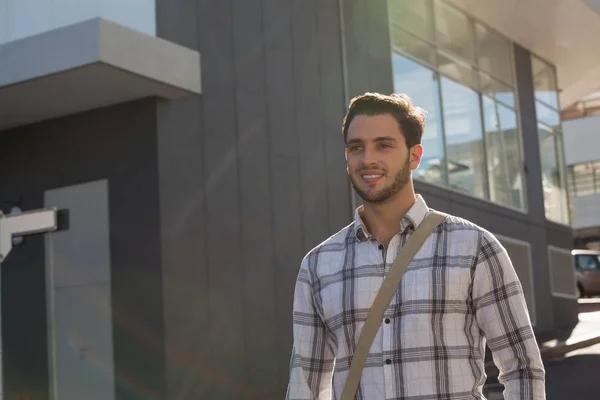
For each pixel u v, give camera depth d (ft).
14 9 33.24
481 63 60.90
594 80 79.05
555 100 72.90
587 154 153.69
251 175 36.73
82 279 34.06
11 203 35.99
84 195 34.17
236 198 35.76
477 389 8.54
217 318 33.99
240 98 36.58
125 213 32.99
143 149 32.73
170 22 33.22
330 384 9.45
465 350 8.45
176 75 31.81
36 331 35.12
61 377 34.35
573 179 155.43
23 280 35.63
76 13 33.09
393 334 8.41
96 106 33.76
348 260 8.92
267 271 36.86
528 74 68.03
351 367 8.52
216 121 35.17
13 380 35.47
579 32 63.93
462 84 57.72
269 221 37.40
